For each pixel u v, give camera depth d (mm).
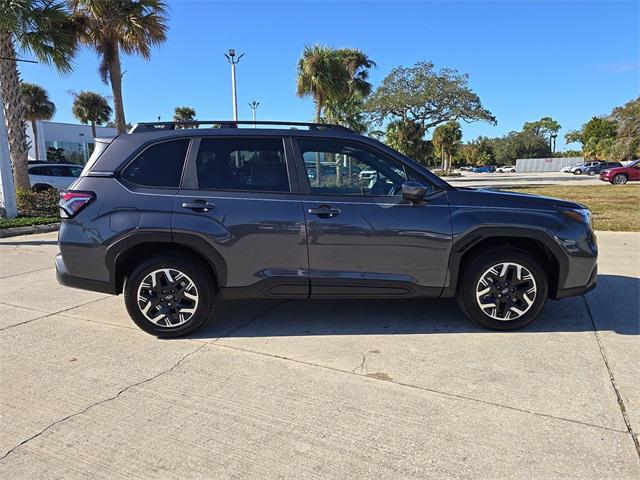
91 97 42969
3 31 11789
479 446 2545
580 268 4074
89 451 2535
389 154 4113
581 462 2402
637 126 55062
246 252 3979
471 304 4113
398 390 3154
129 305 4055
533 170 75500
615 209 13469
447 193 4105
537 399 3012
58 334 4238
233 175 4066
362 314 4699
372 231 3965
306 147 4102
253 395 3109
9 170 11570
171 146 4109
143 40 15242
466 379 3295
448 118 41438
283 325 4414
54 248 8688
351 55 29156
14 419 2848
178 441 2617
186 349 3879
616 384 3189
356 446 2557
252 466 2404
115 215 3973
